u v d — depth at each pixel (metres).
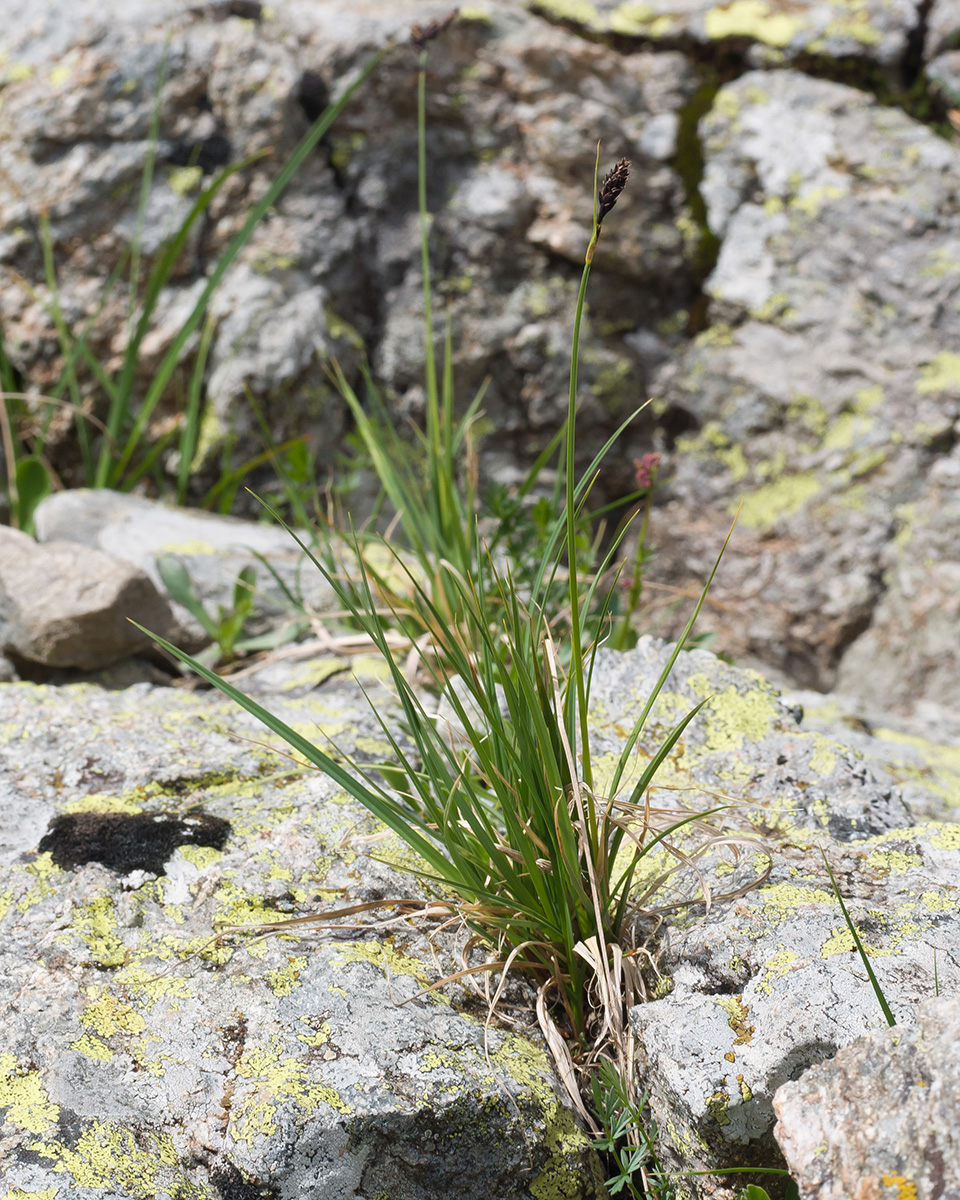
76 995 1.32
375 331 3.49
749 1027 1.21
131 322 3.29
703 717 1.84
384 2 3.53
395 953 1.42
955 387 3.29
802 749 1.75
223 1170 1.15
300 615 2.58
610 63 3.58
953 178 3.43
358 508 3.39
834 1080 1.04
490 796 1.54
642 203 3.57
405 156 3.46
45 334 3.25
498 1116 1.21
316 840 1.60
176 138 3.33
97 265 3.28
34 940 1.40
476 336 3.48
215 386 3.28
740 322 3.58
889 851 1.50
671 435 3.68
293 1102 1.17
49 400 3.00
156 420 3.34
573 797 1.34
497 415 3.57
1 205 3.24
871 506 3.33
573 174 3.51
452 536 2.42
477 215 3.46
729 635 3.45
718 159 3.60
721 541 3.50
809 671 3.39
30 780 1.71
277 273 3.33
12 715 1.89
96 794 1.68
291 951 1.38
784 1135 1.02
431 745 1.49
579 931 1.40
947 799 1.94
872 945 1.28
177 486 3.32
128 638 2.25
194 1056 1.24
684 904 1.44
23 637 2.19
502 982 1.29
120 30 3.31
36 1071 1.21
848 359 3.41
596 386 3.58
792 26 3.61
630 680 1.92
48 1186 1.09
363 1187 1.16
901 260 3.40
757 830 1.58
